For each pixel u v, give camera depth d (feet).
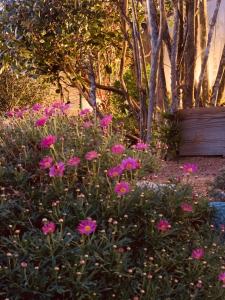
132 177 11.82
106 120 12.66
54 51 27.22
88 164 11.46
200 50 25.41
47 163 10.47
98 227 10.10
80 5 26.63
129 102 27.71
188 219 11.41
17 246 9.52
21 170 10.78
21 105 41.68
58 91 28.96
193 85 23.86
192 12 23.29
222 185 15.62
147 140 22.27
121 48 29.30
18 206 10.16
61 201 10.26
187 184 11.50
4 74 40.22
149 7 23.12
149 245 10.24
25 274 8.70
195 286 9.80
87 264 9.15
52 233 9.14
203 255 10.16
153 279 9.76
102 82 32.78
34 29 26.50
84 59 28.43
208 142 21.61
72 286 8.98
